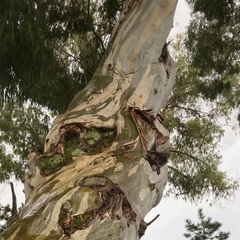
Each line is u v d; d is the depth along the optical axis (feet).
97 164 12.46
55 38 25.58
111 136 13.79
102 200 10.80
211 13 29.19
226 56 33.14
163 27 17.94
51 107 27.71
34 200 11.54
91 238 10.23
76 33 27.66
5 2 20.85
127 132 13.71
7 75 22.02
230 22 30.78
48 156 12.99
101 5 29.32
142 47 17.26
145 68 17.01
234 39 32.68
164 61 17.93
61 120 14.21
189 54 35.78
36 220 10.44
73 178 11.81
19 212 11.64
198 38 32.17
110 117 14.42
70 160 12.89
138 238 12.09
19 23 21.33
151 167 13.10
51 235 10.09
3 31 21.02
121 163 12.41
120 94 15.96
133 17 18.10
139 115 14.67
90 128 13.79
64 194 10.91
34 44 21.77
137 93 16.16
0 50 21.22
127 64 16.96
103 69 17.21
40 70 23.00
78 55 29.60
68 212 10.46
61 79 27.30
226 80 38.42
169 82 18.04
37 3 22.63
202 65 33.32
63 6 25.81
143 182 12.60
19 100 24.79
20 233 10.25
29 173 12.89
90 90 16.08
